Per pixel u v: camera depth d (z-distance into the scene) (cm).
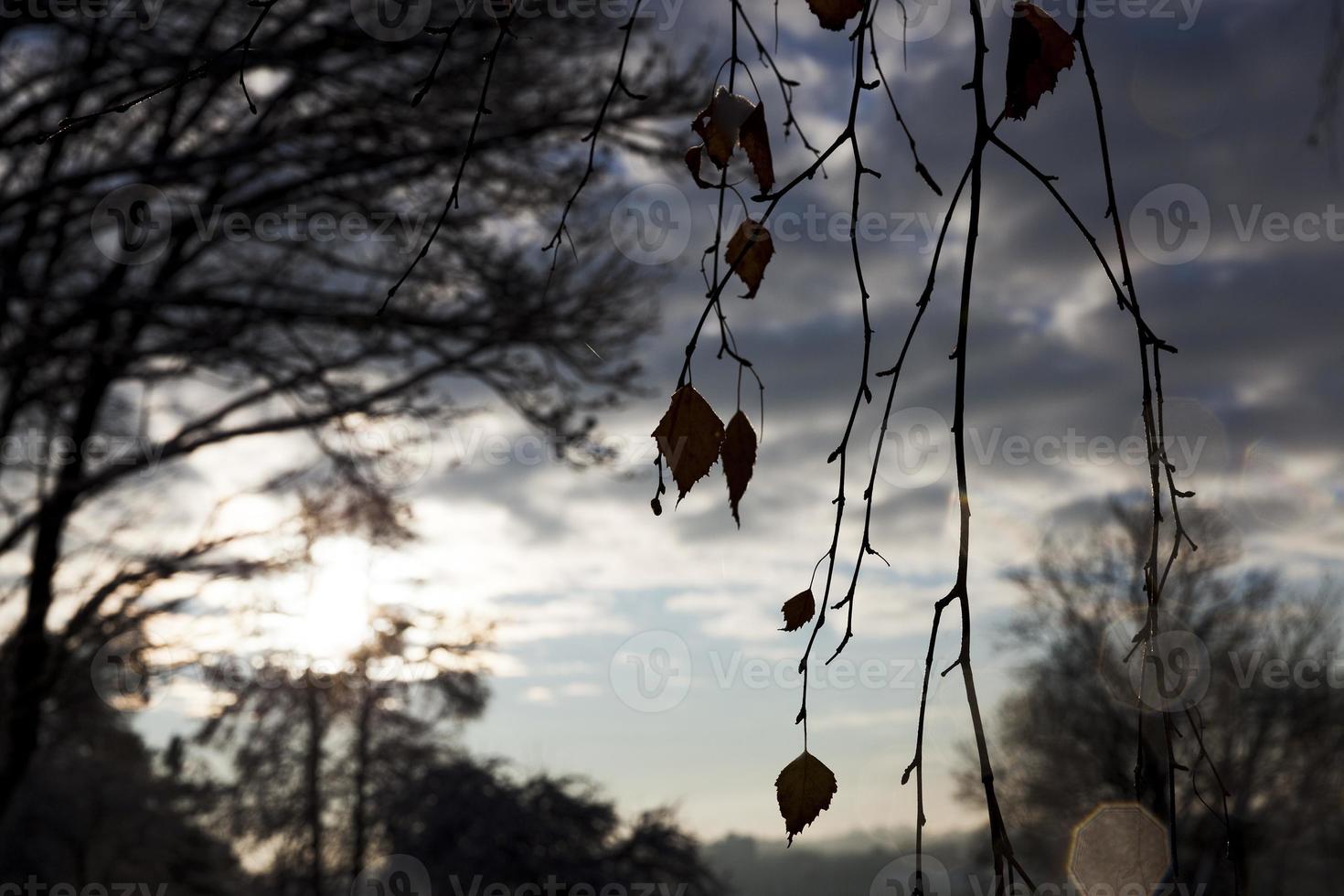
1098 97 96
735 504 90
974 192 89
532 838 2022
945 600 83
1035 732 2095
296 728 2334
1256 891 2097
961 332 86
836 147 96
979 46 91
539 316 920
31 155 861
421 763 2319
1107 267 97
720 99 97
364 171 859
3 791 1070
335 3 796
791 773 92
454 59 773
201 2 812
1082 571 1938
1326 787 2022
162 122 870
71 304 865
